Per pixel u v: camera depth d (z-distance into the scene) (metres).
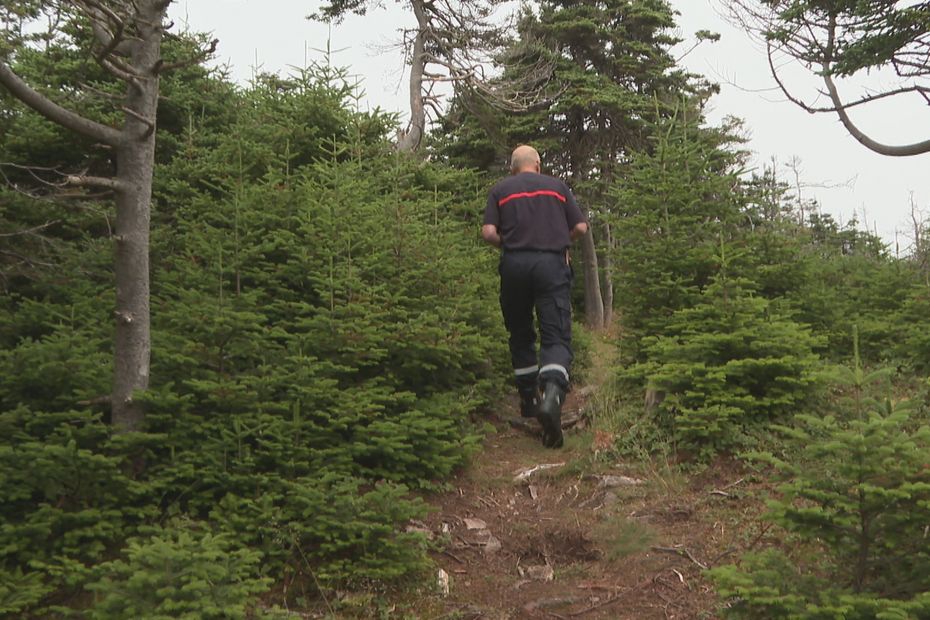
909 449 2.88
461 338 6.26
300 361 5.09
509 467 6.18
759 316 6.43
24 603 3.63
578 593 4.14
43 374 4.70
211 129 9.07
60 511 4.04
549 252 4.55
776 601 2.95
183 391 4.94
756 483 5.11
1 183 7.14
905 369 6.98
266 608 3.86
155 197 7.98
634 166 7.93
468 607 4.07
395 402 5.52
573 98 19.67
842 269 9.75
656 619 3.80
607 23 21.30
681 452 5.75
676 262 7.01
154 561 3.39
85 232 7.57
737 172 7.27
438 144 21.30
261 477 4.48
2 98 7.06
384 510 4.36
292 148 8.55
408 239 6.87
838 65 10.04
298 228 6.42
